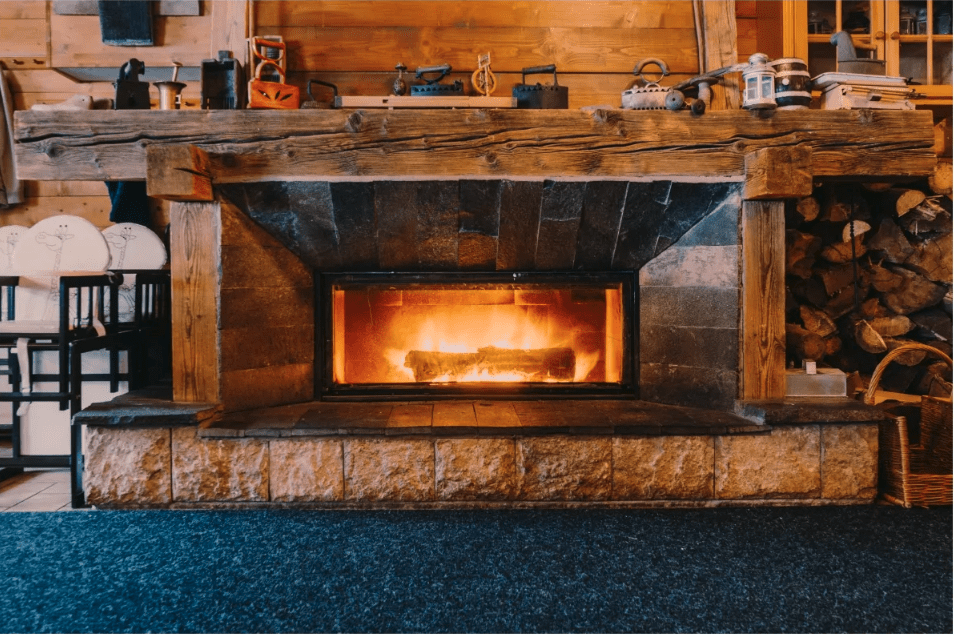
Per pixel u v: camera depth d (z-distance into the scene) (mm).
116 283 2656
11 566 1805
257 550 1913
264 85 2393
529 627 1510
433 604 1609
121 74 2459
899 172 2342
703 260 2469
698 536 2014
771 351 2383
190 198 2258
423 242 2539
